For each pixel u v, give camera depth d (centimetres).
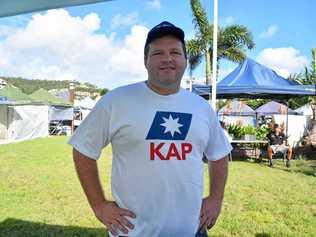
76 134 214
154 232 199
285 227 510
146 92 207
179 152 202
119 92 208
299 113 2044
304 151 1392
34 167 1020
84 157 210
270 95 1331
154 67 205
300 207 614
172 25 210
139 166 200
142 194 199
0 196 671
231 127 1288
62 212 575
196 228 211
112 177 210
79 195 686
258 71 1275
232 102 1784
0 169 975
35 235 473
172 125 204
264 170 1012
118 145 205
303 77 2570
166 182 198
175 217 200
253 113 1778
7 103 2127
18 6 376
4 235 472
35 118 2309
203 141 213
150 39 209
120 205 205
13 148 1541
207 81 2459
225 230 493
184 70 213
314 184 816
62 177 866
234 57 2494
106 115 207
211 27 2417
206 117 220
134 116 202
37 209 591
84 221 532
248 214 568
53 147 1595
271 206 616
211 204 227
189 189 203
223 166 236
